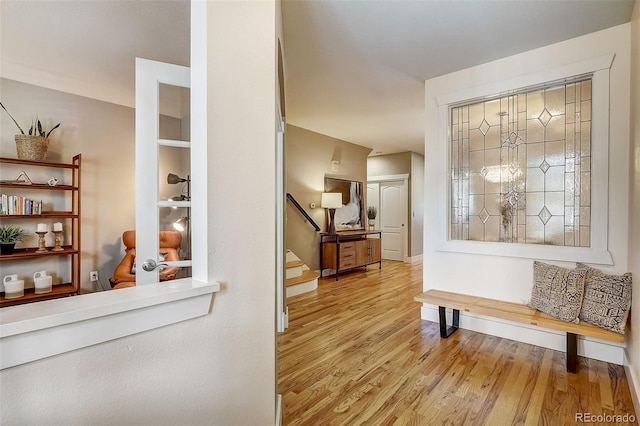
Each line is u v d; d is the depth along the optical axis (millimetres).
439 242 3166
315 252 5516
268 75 1281
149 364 940
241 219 1188
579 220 2557
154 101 1704
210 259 1103
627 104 2252
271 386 1282
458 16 2193
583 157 2545
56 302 840
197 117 1147
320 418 1690
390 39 2498
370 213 7816
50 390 757
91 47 2646
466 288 3008
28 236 3318
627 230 2242
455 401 1841
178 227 1863
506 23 2277
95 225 3682
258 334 1239
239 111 1188
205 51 1109
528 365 2275
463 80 3037
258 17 1255
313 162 5520
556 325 2168
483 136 3045
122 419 884
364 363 2303
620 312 2047
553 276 2396
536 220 2760
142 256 1674
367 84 3410
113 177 3824
